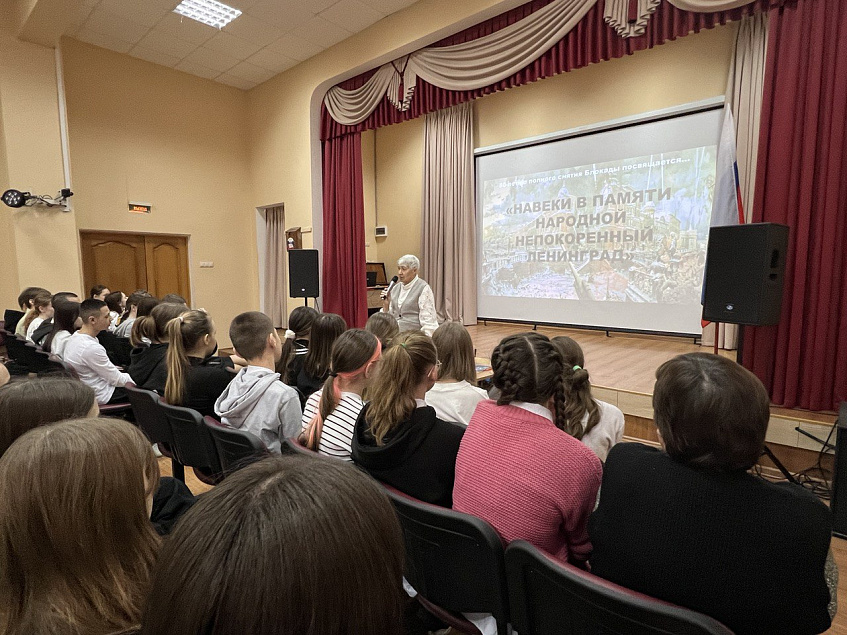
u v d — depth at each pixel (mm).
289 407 1828
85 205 5523
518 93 5809
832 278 2699
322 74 5504
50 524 482
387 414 1202
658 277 4887
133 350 2705
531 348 1139
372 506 312
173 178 6195
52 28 4406
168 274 6359
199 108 6367
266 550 267
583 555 1106
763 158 2885
